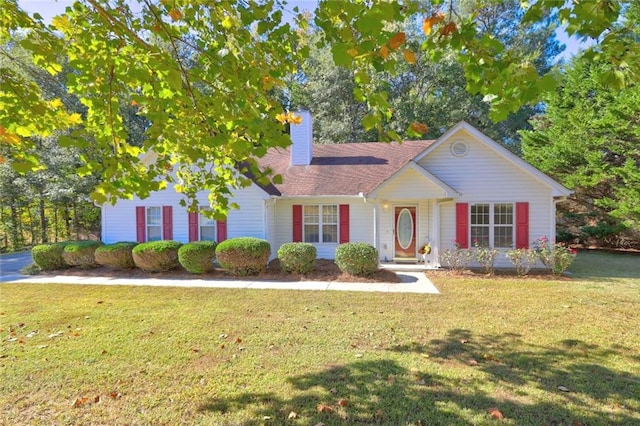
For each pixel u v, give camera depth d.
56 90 15.58
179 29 3.77
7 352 5.13
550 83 2.40
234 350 5.18
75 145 3.20
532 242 12.25
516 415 3.56
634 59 2.43
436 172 12.84
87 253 12.45
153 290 9.39
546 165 19.52
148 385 4.20
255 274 11.46
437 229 12.28
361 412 3.62
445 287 9.57
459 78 25.83
